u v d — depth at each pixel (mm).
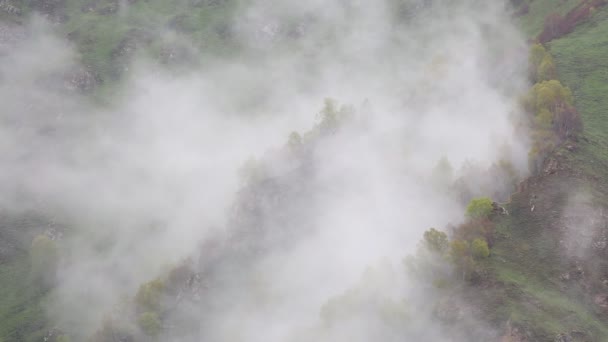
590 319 123188
